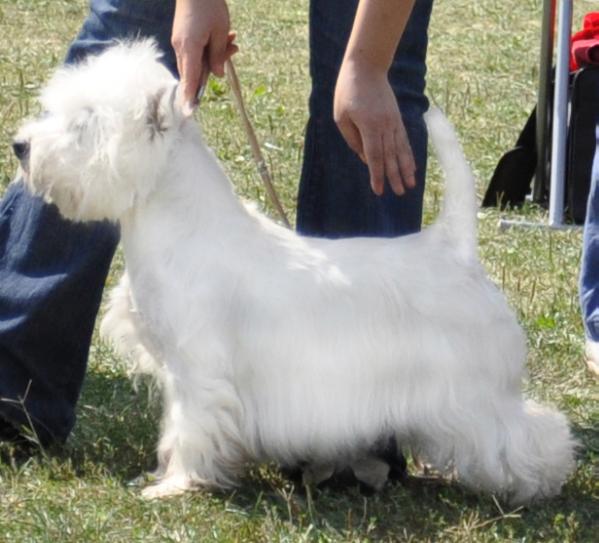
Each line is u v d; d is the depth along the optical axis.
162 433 4.96
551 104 8.80
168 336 4.47
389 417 4.41
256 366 4.44
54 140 4.41
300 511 4.57
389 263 4.44
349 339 4.38
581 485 4.84
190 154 4.52
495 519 4.50
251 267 4.44
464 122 10.73
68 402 5.16
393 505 4.68
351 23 4.80
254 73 12.23
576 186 8.45
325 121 4.93
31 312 4.99
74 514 4.50
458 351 4.38
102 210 4.48
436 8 15.45
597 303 6.26
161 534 4.39
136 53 4.62
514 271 7.43
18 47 12.55
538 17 15.37
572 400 5.80
